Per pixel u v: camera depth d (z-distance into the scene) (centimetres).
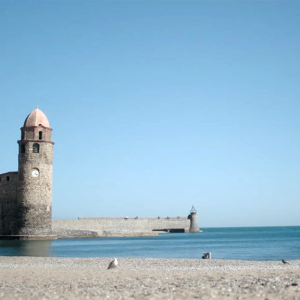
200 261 4262
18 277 2781
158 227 13375
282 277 2480
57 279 2623
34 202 8588
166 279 2517
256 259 5262
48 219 8738
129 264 3931
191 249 7088
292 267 3612
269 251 6769
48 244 7688
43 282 2469
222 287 2017
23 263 4103
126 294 1861
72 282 2436
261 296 1723
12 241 8238
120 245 7856
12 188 8869
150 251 6450
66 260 4375
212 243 9406
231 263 4059
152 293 1877
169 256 5572
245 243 9644
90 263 4056
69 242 8375
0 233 8862
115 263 3456
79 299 1756
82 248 6844
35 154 8650
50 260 4394
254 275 2681
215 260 4381
